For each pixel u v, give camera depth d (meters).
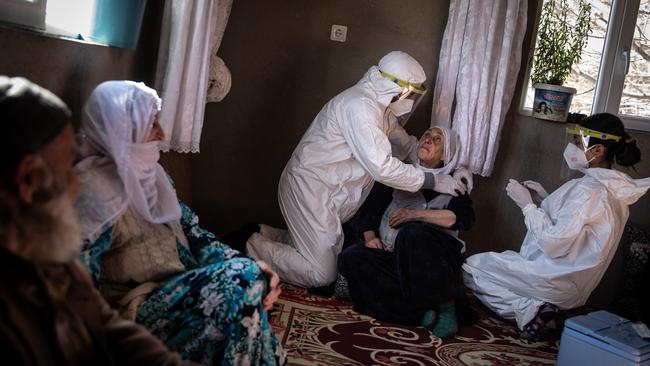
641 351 2.77
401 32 4.38
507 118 4.46
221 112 4.46
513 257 3.71
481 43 4.16
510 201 4.51
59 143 1.22
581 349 2.93
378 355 3.04
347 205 3.87
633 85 4.44
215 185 4.52
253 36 4.39
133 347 1.40
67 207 1.23
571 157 3.61
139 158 2.02
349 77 4.43
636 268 4.19
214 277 2.05
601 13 4.42
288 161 4.16
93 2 2.59
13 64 1.98
